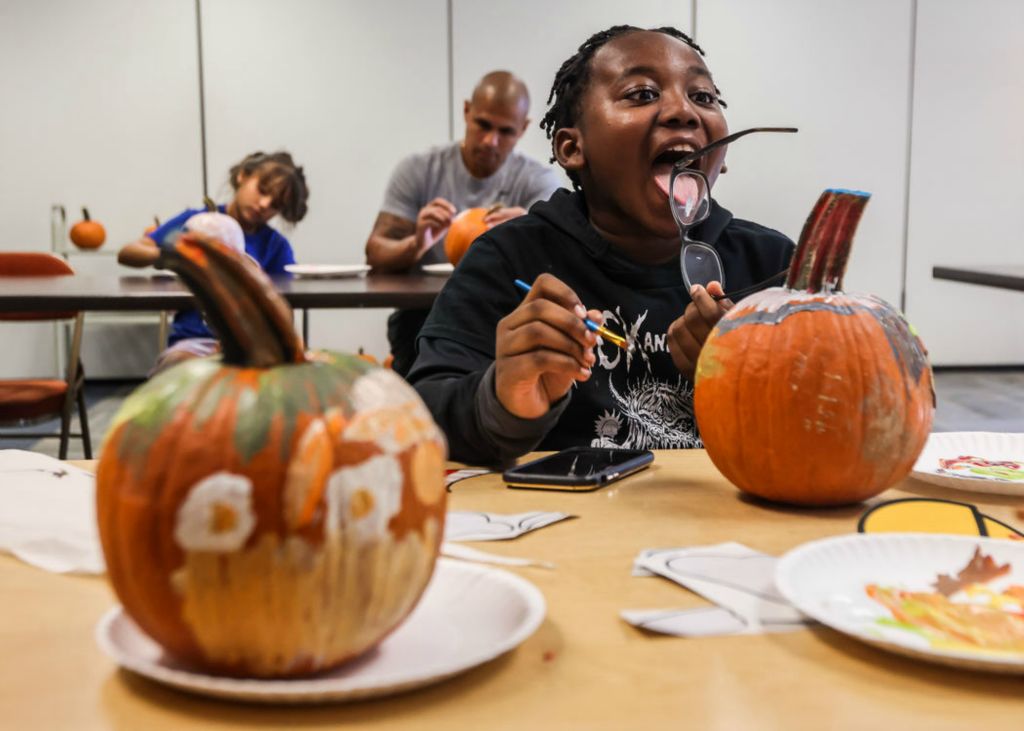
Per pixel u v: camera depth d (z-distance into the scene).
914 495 0.81
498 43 5.29
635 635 0.52
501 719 0.42
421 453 0.44
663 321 1.25
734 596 0.56
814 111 5.41
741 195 5.47
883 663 0.48
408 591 0.44
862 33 5.36
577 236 1.26
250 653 0.42
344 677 0.45
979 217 5.54
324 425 0.42
